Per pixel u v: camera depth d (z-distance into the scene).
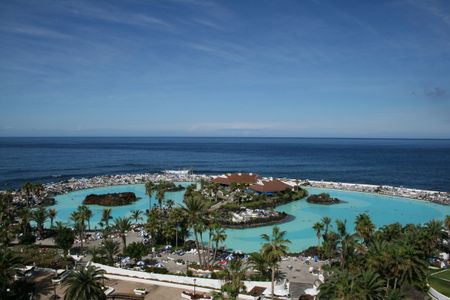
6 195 115.19
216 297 51.94
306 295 57.50
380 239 69.00
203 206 74.25
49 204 133.12
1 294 53.22
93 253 75.94
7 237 76.81
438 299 55.44
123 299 58.62
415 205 134.50
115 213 121.12
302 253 80.69
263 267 62.34
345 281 42.56
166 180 184.12
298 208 127.69
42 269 68.38
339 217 115.94
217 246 84.12
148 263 74.94
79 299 46.25
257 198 132.12
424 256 59.00
